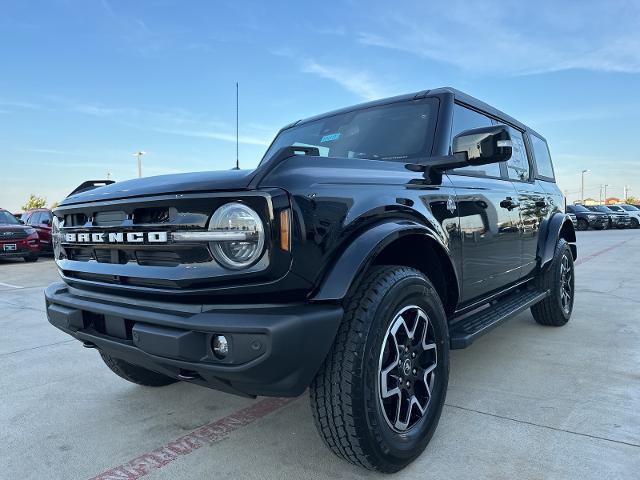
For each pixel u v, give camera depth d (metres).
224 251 1.95
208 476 2.32
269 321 1.85
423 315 2.44
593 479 2.18
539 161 4.91
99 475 2.36
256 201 1.91
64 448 2.64
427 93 3.27
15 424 2.95
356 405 2.04
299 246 1.95
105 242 2.32
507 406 2.97
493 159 2.57
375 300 2.14
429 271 2.79
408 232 2.34
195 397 3.32
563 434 2.59
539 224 4.39
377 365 2.12
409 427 2.36
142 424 2.91
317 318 1.94
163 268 2.09
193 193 2.02
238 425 2.86
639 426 2.67
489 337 4.53
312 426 2.82
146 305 2.15
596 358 3.86
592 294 6.68
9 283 9.45
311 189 2.05
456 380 3.44
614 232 25.81
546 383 3.34
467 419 2.80
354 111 3.51
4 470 2.42
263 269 1.90
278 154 2.06
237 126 3.85
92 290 2.50
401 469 2.30
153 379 3.42
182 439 2.71
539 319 4.80
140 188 2.26
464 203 2.98
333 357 2.07
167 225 2.04
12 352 4.46
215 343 1.95
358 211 2.19
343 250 2.10
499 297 3.77
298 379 1.94
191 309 2.01
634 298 6.35
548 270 4.47
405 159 2.98
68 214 2.61
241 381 1.91
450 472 2.27
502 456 2.39
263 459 2.46
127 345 2.20
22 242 13.71
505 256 3.58
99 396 3.38
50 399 3.33
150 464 2.45
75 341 4.84
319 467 2.37
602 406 2.93
